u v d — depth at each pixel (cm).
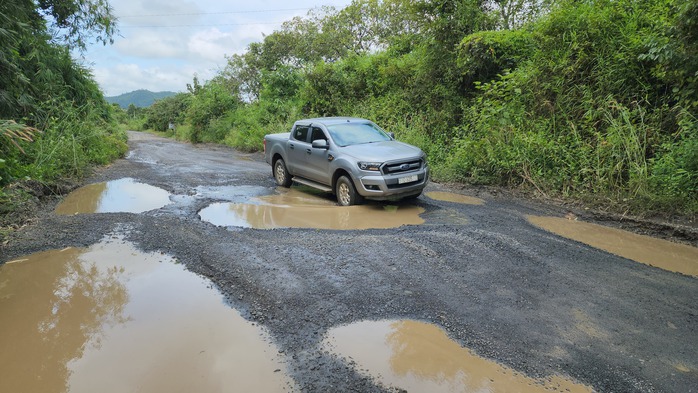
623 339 337
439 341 334
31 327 357
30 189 823
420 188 804
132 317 371
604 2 1002
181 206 793
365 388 278
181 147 2575
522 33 1194
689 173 698
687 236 611
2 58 996
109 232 611
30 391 276
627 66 894
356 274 454
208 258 504
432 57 1377
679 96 792
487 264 487
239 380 285
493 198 878
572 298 407
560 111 991
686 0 658
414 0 1384
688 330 352
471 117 1203
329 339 336
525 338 337
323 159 868
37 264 495
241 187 1033
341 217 716
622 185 797
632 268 489
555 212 762
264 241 566
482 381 286
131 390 275
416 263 485
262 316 371
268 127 2133
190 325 356
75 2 1519
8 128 710
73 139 1202
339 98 1820
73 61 1702
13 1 1013
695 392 276
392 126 1445
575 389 278
